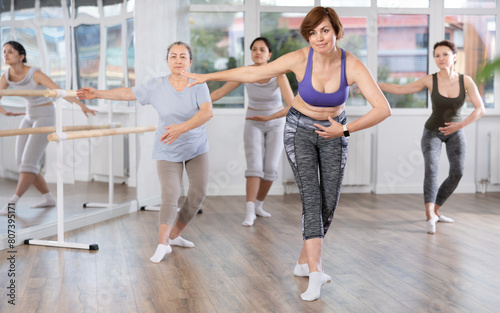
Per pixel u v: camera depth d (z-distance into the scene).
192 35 5.97
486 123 6.11
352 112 6.02
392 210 5.08
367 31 6.04
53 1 3.84
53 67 3.86
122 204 4.86
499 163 6.06
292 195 5.97
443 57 4.21
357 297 2.61
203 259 3.33
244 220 4.54
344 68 2.53
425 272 3.05
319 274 2.62
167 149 3.34
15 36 3.53
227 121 5.94
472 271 3.07
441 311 2.41
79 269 3.10
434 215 4.17
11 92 3.34
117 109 4.68
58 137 3.51
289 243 3.76
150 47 5.16
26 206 3.72
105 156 4.57
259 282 2.86
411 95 6.12
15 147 3.58
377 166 6.09
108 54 4.47
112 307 2.47
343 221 4.56
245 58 5.98
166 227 3.36
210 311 2.42
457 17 6.08
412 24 6.08
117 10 4.58
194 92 3.26
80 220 4.27
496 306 2.48
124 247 3.62
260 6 5.95
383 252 3.52
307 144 2.71
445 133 4.20
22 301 2.54
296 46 6.02
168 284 2.82
